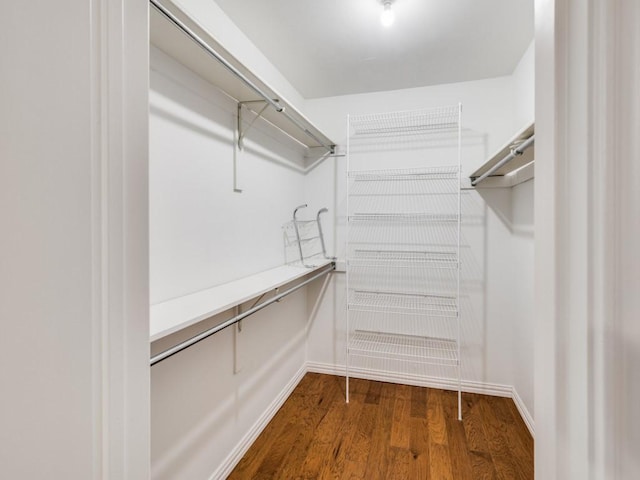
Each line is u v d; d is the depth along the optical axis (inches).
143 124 22.4
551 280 16.7
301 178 112.1
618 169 13.9
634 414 13.8
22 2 17.7
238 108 73.0
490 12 67.3
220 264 68.1
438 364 104.0
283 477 67.0
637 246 13.7
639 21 13.6
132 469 21.8
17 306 18.0
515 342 95.1
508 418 87.1
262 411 83.8
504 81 96.4
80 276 19.0
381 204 107.7
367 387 104.9
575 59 15.1
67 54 18.4
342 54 84.0
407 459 71.7
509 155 62.6
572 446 15.5
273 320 90.7
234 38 71.9
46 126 18.1
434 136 102.7
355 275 111.0
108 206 19.9
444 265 102.7
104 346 19.9
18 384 18.1
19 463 18.3
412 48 81.3
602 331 14.3
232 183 72.1
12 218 17.8
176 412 54.7
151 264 51.1
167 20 42.1
